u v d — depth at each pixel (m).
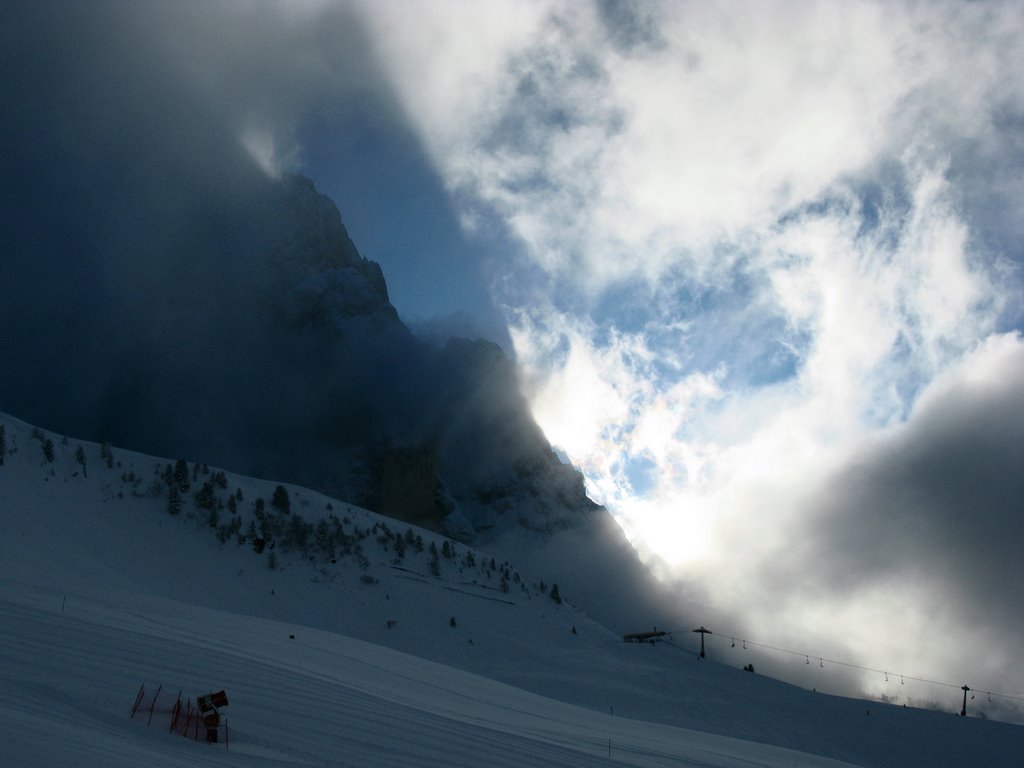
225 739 22.53
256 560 84.06
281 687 29.72
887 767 64.06
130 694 24.20
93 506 81.06
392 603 85.75
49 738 17.47
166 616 44.97
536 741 32.28
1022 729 74.94
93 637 30.03
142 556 76.25
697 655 92.44
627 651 90.12
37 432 88.50
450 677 51.31
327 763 22.62
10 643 26.77
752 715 72.44
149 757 18.31
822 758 50.31
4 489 75.12
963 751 69.25
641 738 42.66
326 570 87.12
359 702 30.70
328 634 56.25
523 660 80.81
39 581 48.59
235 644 38.69
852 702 80.81
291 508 95.88
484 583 99.00
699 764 36.09
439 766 24.84
